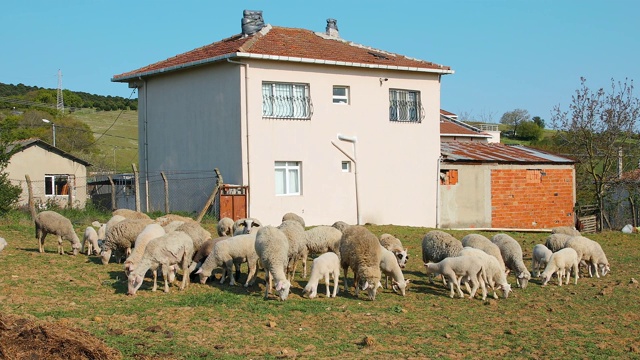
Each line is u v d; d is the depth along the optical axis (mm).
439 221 30328
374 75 28688
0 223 21906
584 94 35750
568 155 37094
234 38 30172
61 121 68312
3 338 8680
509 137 76875
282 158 26156
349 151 28047
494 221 31625
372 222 28578
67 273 14734
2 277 13961
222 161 26188
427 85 30359
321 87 27203
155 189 29625
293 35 29641
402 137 29516
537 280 16562
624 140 35781
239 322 11406
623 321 12820
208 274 14023
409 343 10727
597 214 35094
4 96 87875
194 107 27438
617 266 19141
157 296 13000
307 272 16078
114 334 10320
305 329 11219
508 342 11086
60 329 9242
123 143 79188
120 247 15828
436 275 15484
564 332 11844
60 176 42906
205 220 24156
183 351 9711
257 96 25500
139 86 30234
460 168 30938
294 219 18938
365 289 13633
